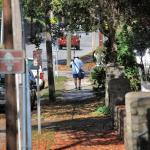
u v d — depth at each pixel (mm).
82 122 40188
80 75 66375
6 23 24359
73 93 62656
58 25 53281
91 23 46125
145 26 41906
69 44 94500
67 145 30953
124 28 45594
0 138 34969
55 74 81250
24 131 24453
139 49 46531
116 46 46938
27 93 25438
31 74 53938
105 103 45281
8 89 24328
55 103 54344
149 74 47406
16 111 24406
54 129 37188
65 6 44781
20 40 23828
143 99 25250
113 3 40969
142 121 25266
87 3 42000
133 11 40562
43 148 30328
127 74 46125
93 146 30438
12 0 23891
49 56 55812
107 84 44469
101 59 53656
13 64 21891
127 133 25938
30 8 48062
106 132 34844
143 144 25250
